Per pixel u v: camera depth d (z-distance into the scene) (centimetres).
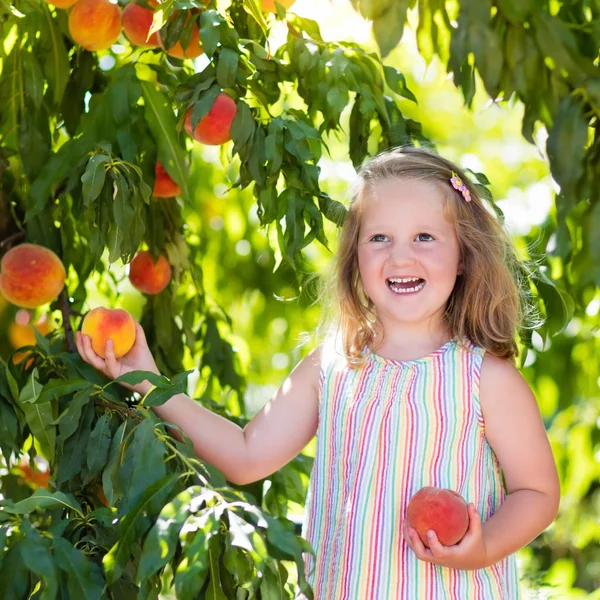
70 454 219
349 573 227
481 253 248
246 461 242
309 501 245
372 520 227
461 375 234
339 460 237
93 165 228
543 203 476
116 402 221
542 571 462
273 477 291
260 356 438
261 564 177
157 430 209
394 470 229
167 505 184
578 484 402
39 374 243
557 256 268
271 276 404
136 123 259
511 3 259
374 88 269
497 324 246
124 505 200
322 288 306
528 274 275
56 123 293
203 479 199
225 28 243
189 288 330
